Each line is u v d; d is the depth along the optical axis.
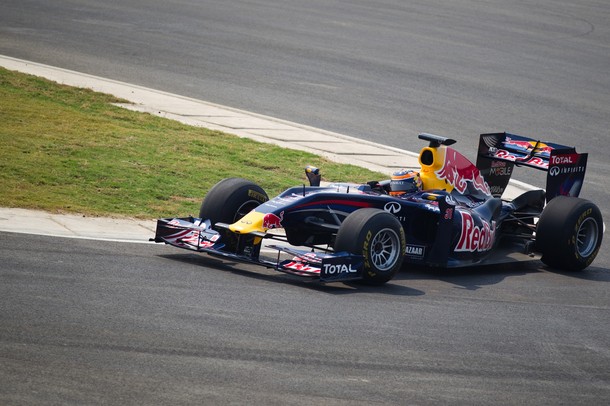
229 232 37.56
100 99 73.62
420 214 41.75
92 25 110.38
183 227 38.09
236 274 37.00
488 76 102.75
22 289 31.22
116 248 39.03
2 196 44.88
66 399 22.66
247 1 138.25
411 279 40.34
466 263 42.34
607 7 165.38
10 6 117.81
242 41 108.88
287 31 117.88
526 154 48.22
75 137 59.66
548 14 152.38
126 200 48.09
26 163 51.41
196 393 23.91
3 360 24.66
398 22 132.75
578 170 47.28
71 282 32.81
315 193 38.88
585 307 38.47
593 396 27.48
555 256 44.38
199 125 69.38
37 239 38.62
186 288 33.75
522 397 26.70
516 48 121.38
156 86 83.06
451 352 29.94
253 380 25.30
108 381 24.06
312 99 84.44
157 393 23.64
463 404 25.53
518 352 30.94
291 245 42.72
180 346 27.28
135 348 26.70
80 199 46.81
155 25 113.88
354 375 26.66
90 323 28.44
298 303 33.47
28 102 68.25
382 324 32.00
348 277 35.97
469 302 37.06
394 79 96.44
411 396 25.59
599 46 128.00
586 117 88.19
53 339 26.69
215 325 29.62
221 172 56.53
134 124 66.50
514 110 88.12
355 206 39.81
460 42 121.81
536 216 48.78
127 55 95.50
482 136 48.66
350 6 142.50
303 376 26.06
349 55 106.69
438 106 86.56
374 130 75.56
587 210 44.56
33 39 98.75
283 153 63.53
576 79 105.81
